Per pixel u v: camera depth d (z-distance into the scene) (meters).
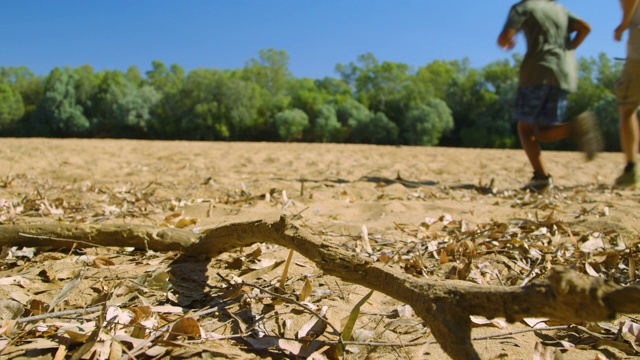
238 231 2.03
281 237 1.82
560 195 4.49
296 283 1.99
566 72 4.62
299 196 4.14
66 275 2.01
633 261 2.13
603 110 29.83
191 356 1.41
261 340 1.52
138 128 39.00
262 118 39.03
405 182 5.48
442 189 4.97
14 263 2.17
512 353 1.50
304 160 8.66
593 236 2.67
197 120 37.38
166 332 1.47
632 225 2.89
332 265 1.59
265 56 46.47
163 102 38.66
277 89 46.44
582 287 1.04
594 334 1.60
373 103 40.69
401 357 1.46
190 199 3.88
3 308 1.61
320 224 2.98
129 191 4.26
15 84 43.06
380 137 36.22
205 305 1.79
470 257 2.13
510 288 1.19
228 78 40.94
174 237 2.28
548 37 4.62
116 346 1.38
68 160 7.07
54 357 1.38
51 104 38.44
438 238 2.70
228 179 5.42
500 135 35.69
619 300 1.02
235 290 1.83
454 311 1.25
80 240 2.32
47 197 3.71
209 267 2.16
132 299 1.80
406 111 38.56
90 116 39.91
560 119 4.73
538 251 2.40
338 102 41.69
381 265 1.51
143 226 2.33
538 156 4.81
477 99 37.50
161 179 5.33
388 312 1.74
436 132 35.59
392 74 40.44
